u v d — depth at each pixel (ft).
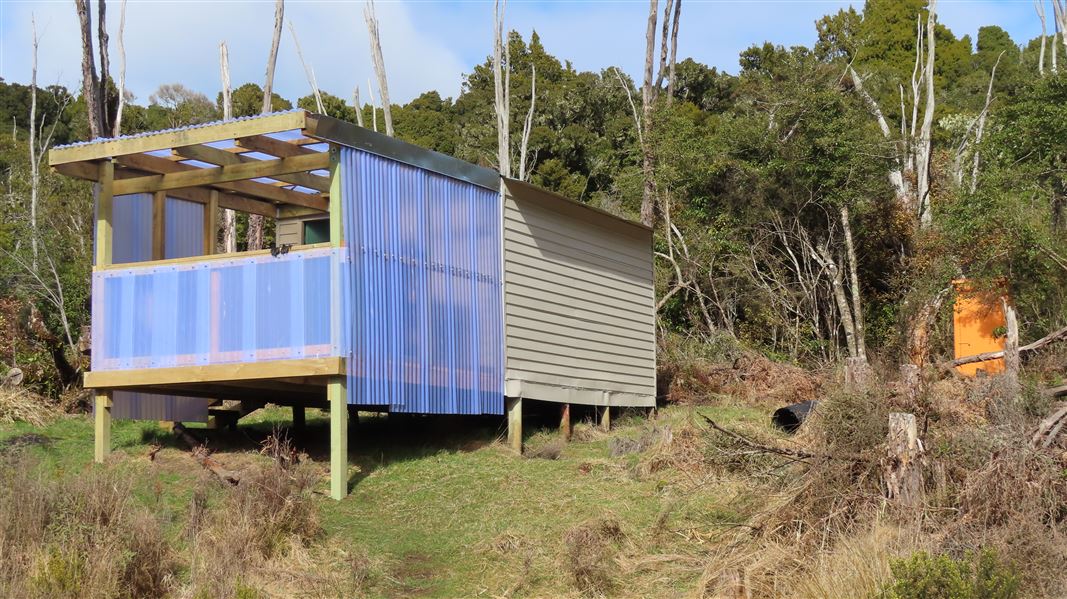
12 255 61.31
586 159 113.80
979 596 24.98
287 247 37.06
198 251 44.34
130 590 27.91
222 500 33.55
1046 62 124.77
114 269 39.70
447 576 31.07
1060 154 65.51
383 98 80.38
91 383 39.52
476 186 44.16
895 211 74.64
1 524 28.35
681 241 78.59
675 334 73.56
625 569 31.32
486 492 37.22
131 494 32.94
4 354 50.44
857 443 33.17
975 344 59.47
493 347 44.19
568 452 44.62
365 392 36.83
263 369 36.76
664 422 48.91
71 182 77.97
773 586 29.25
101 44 70.90
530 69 130.52
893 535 29.17
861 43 109.29
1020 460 31.24
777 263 75.51
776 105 72.28
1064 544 29.12
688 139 76.89
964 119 97.66
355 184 37.24
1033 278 61.36
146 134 38.14
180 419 43.39
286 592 28.96
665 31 87.45
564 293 49.70
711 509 35.06
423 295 40.19
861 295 76.18
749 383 59.67
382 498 36.50
